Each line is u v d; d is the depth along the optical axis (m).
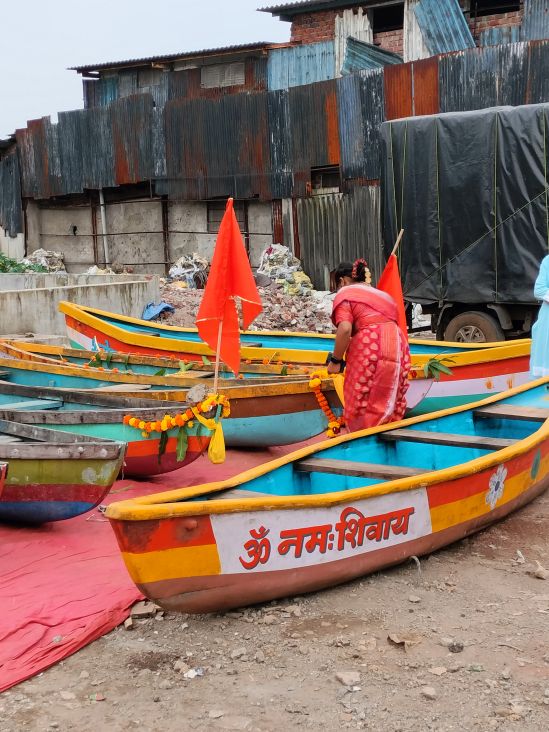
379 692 3.87
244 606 4.63
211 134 22.88
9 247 27.92
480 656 4.18
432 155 12.61
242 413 7.50
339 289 6.58
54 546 5.61
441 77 18.73
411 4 20.66
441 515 5.34
